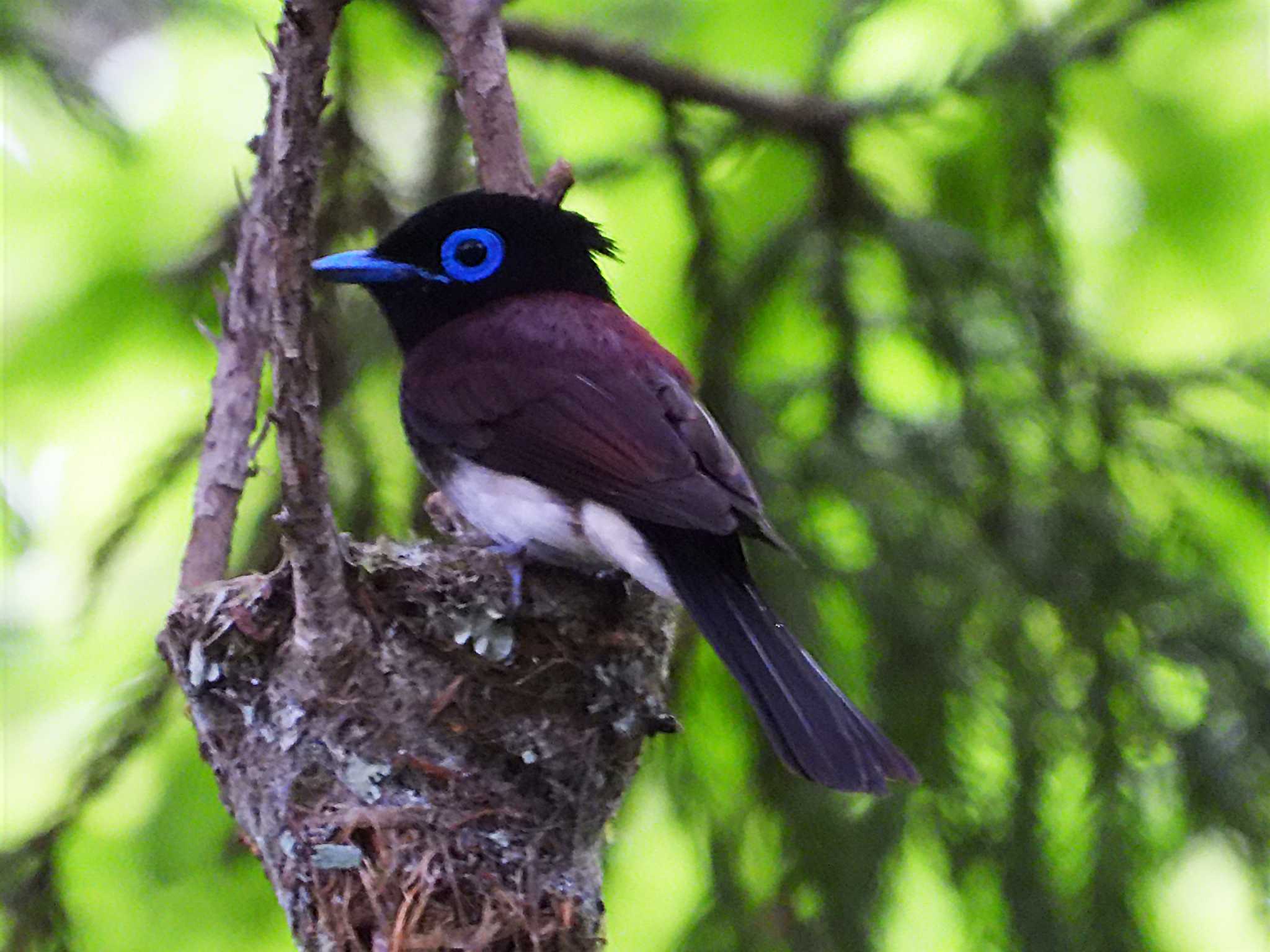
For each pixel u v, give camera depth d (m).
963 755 9.77
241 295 9.37
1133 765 9.72
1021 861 9.63
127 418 12.74
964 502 10.30
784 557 9.92
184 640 8.59
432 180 10.91
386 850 8.16
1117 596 10.03
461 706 8.57
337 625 8.30
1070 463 10.55
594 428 8.98
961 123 11.78
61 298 12.42
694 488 8.62
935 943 11.21
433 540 10.55
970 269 11.11
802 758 7.96
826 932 9.64
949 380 10.88
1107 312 13.84
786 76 13.38
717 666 10.30
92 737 10.09
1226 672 9.84
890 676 9.76
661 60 11.36
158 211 13.02
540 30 11.33
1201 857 11.21
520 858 8.39
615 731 8.90
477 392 9.31
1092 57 11.23
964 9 13.39
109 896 11.36
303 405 7.37
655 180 12.61
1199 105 13.65
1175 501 10.53
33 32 10.42
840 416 10.79
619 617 9.04
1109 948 9.38
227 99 13.52
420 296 10.15
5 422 12.56
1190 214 13.70
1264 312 13.73
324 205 10.73
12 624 12.65
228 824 10.82
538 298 10.00
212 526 9.23
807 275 11.13
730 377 10.75
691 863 11.89
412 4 10.48
